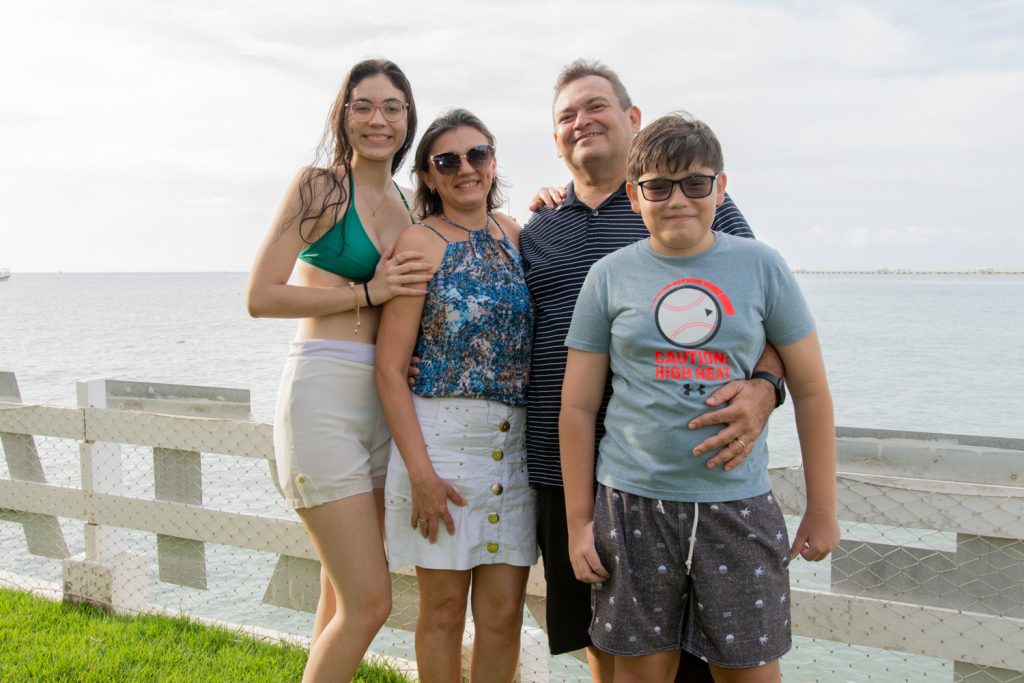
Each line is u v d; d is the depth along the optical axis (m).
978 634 2.69
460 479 2.46
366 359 2.57
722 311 2.04
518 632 2.65
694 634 2.10
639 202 2.13
